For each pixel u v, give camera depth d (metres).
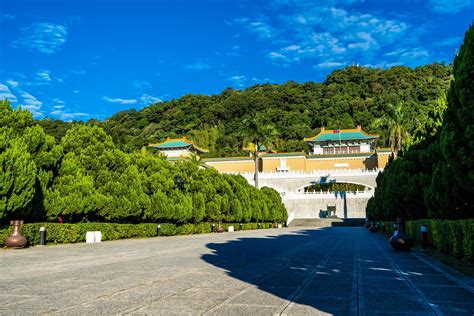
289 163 100.25
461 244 14.21
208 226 48.03
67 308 6.98
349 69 191.62
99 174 31.20
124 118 181.50
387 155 93.94
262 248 21.70
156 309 6.93
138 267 13.07
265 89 196.62
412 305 7.34
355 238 32.84
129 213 32.16
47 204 24.66
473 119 12.46
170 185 39.09
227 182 54.94
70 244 24.94
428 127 27.06
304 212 88.56
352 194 86.38
